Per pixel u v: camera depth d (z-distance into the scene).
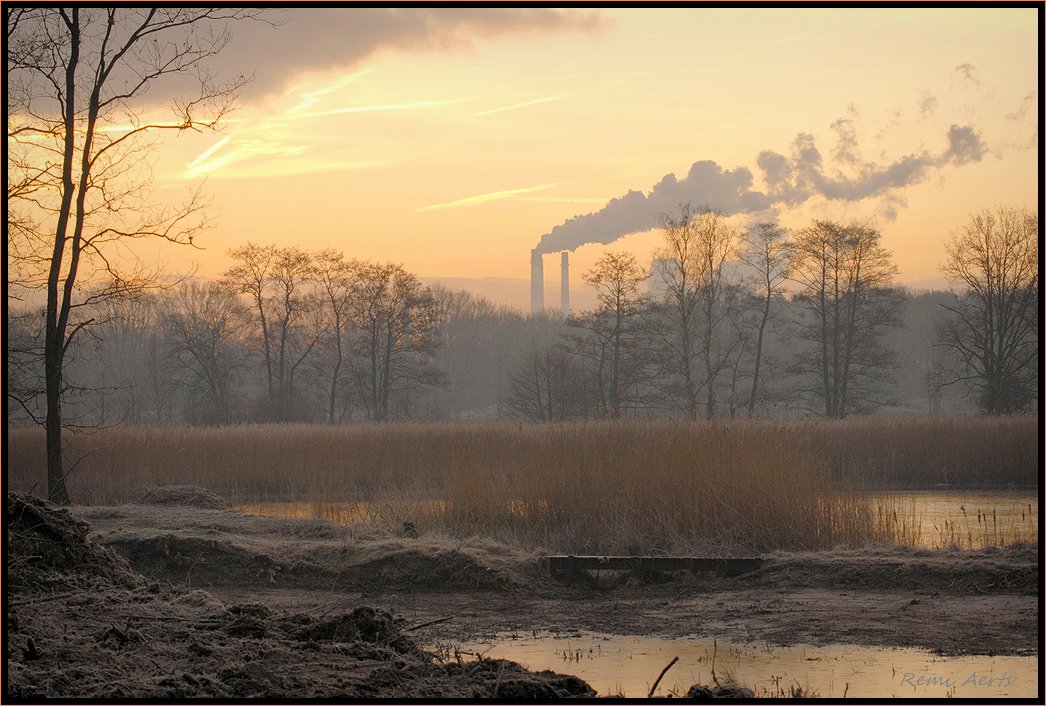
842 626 13.52
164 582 16.52
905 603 14.65
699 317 71.38
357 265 78.25
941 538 20.28
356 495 25.36
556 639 13.27
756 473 19.12
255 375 87.94
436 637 13.45
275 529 19.73
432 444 33.81
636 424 23.27
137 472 32.94
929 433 35.94
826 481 19.62
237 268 75.62
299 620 11.48
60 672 8.65
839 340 69.88
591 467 20.31
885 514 19.69
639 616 14.71
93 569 12.20
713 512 18.89
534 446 24.12
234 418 75.69
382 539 18.97
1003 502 28.36
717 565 16.94
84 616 10.48
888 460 35.00
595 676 11.19
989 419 40.22
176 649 9.81
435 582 16.80
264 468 33.41
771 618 14.17
